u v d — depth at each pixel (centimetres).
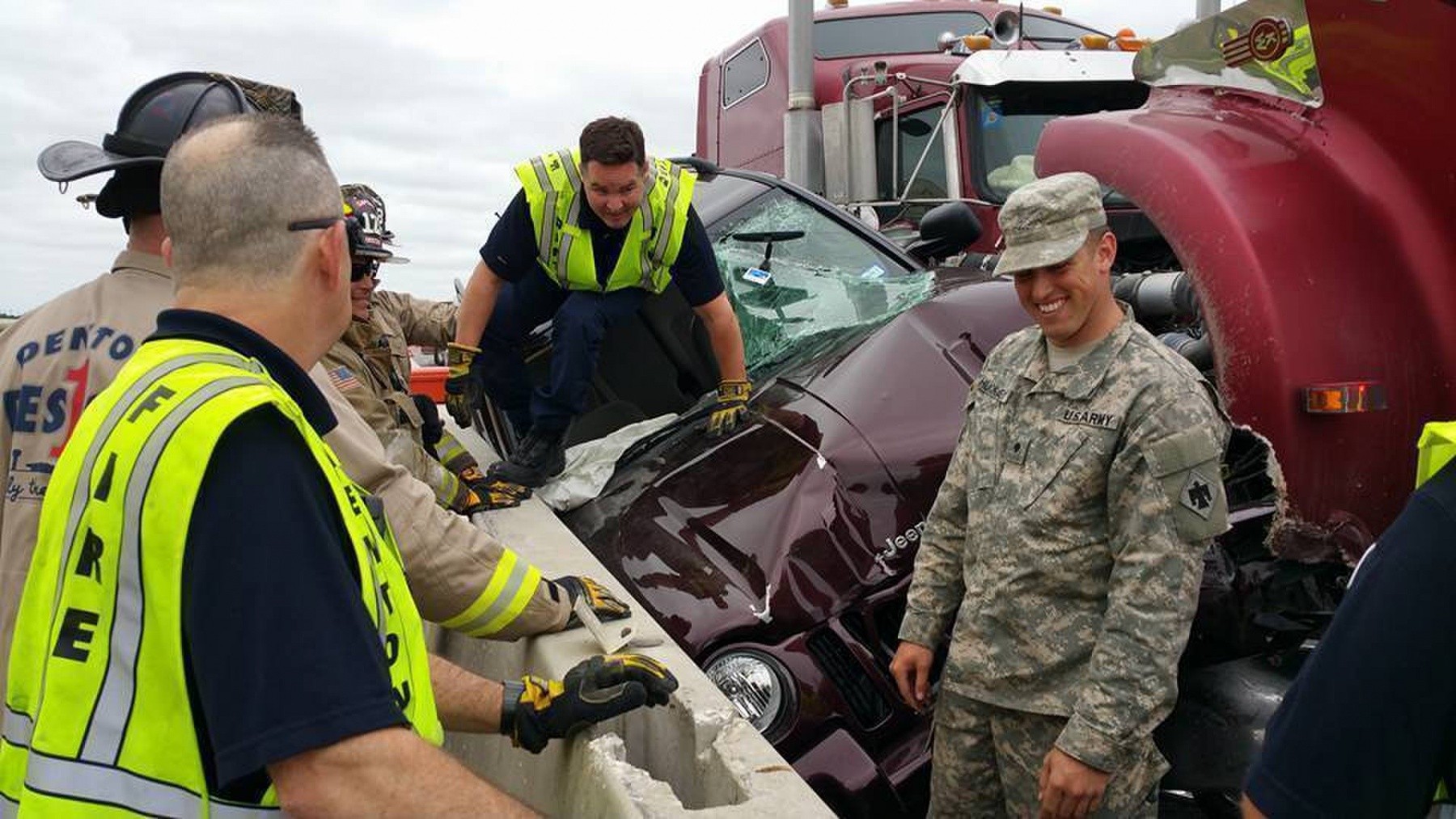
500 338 380
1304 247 308
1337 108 310
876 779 268
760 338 390
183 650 124
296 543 124
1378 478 302
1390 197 298
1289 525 303
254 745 119
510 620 228
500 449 432
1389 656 112
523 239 343
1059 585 223
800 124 739
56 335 210
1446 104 275
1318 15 292
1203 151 339
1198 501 209
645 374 406
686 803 202
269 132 142
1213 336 322
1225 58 347
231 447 125
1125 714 207
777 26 875
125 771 126
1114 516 218
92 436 133
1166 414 212
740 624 274
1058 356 230
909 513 300
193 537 123
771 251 412
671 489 320
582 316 339
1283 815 118
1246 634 301
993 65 675
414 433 342
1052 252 216
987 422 239
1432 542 113
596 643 232
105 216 220
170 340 138
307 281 143
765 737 267
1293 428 304
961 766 241
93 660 128
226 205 138
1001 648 229
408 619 151
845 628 283
